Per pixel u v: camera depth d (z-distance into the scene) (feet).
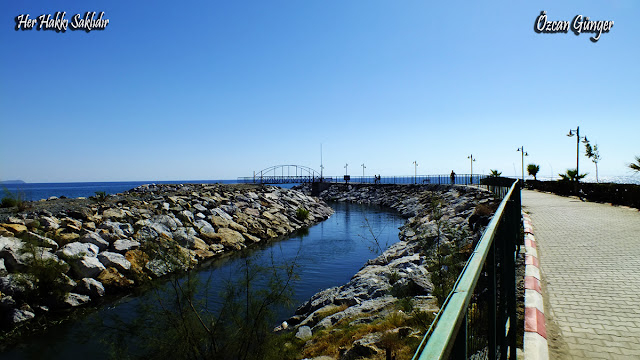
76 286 43.68
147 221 70.74
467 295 5.09
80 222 63.10
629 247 31.48
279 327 37.09
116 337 22.39
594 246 32.42
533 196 103.40
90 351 32.01
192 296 23.53
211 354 23.06
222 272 53.26
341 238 90.07
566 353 14.29
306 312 40.27
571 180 105.81
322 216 138.62
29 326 36.73
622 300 19.62
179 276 24.08
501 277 10.85
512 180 55.26
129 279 48.29
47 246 47.60
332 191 255.91
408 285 32.58
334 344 25.73
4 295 38.29
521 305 18.58
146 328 22.39
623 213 55.47
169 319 22.50
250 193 135.33
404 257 52.65
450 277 23.00
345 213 153.79
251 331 23.50
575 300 19.90
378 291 36.70
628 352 14.20
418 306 27.35
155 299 23.09
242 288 24.94
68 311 40.19
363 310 31.94
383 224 113.91
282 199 146.92
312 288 50.24
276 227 101.19
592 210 60.59
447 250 24.04
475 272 5.97
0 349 32.86
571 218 51.06
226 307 24.39
